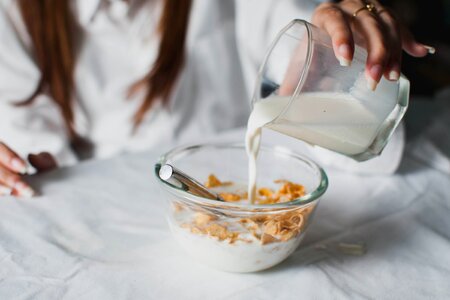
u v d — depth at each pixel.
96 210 0.52
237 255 0.42
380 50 0.45
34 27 0.78
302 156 0.48
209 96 0.96
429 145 0.66
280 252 0.43
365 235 0.50
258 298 0.41
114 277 0.43
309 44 0.42
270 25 0.83
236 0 0.92
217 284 0.42
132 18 0.83
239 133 0.70
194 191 0.44
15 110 0.79
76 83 0.85
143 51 0.85
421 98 0.83
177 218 0.44
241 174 0.52
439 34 1.52
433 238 0.50
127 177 0.58
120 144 0.89
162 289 0.42
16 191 0.53
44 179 0.57
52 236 0.48
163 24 0.81
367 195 0.57
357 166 0.60
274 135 0.69
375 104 0.45
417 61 1.45
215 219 0.42
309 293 0.42
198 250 0.43
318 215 0.53
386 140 0.48
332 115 0.44
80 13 0.81
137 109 0.87
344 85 0.44
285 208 0.41
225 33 0.95
